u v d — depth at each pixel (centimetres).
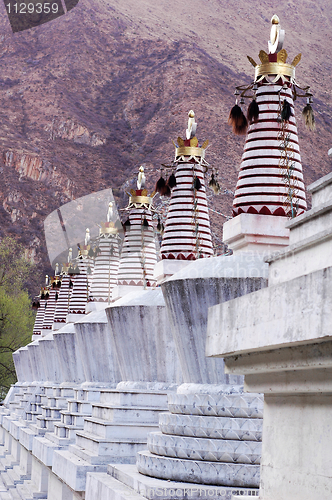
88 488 1175
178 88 10819
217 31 13275
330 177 509
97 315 1762
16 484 2362
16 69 13100
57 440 1805
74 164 10644
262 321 460
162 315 1343
